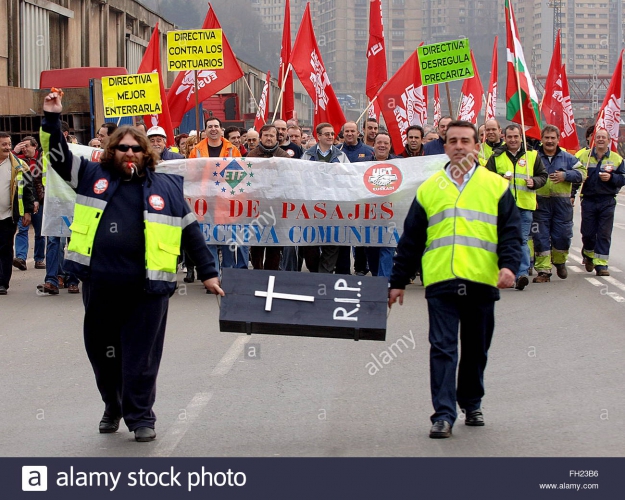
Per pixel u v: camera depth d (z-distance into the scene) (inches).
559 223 521.3
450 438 235.9
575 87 3319.4
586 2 5349.4
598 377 300.5
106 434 244.2
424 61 568.7
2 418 260.7
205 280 243.1
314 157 486.3
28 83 1161.4
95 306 235.1
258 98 2256.4
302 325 242.2
